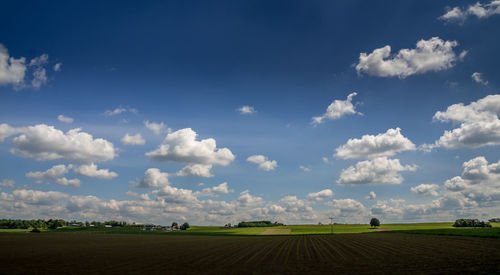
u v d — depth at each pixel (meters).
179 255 37.56
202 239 85.31
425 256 30.92
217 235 122.00
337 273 21.94
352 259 30.44
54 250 45.56
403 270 22.55
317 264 27.25
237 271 23.92
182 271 24.22
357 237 80.75
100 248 49.94
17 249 47.31
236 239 84.19
